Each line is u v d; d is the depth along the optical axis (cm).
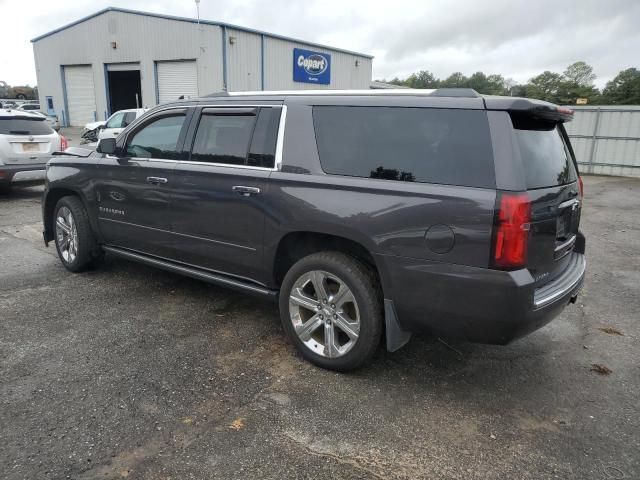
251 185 371
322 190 335
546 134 331
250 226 376
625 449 277
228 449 267
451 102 299
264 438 277
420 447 273
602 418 306
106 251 520
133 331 405
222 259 404
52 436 272
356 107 334
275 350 380
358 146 330
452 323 297
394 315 318
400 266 305
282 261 377
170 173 427
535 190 289
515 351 392
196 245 419
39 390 316
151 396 313
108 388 320
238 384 330
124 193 470
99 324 417
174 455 261
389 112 321
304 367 355
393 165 313
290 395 319
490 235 274
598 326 445
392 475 252
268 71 2859
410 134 311
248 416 296
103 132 1695
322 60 3212
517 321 279
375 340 330
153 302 469
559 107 320
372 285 327
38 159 980
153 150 454
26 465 250
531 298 279
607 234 819
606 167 1741
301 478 248
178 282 525
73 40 3055
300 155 352
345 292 334
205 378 336
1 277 529
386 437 281
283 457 262
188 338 396
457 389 334
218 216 396
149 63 2769
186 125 428
